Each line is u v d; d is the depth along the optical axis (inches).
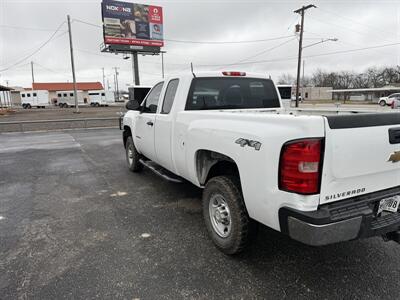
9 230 145.4
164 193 200.2
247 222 110.0
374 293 96.8
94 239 135.5
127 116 249.6
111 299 95.4
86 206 177.5
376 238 133.1
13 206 178.1
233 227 111.7
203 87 155.7
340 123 83.2
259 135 94.6
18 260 118.3
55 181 232.5
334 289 99.1
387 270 109.1
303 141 82.0
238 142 103.3
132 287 101.2
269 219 95.3
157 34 1704.0
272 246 126.8
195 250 124.8
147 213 165.6
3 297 96.5
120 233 141.3
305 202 84.4
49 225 150.9
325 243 83.7
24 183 227.8
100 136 519.5
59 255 121.9
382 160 92.7
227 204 114.0
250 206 102.3
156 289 100.1
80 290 99.8
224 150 110.9
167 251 124.2
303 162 82.4
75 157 330.0
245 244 112.3
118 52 1668.3
